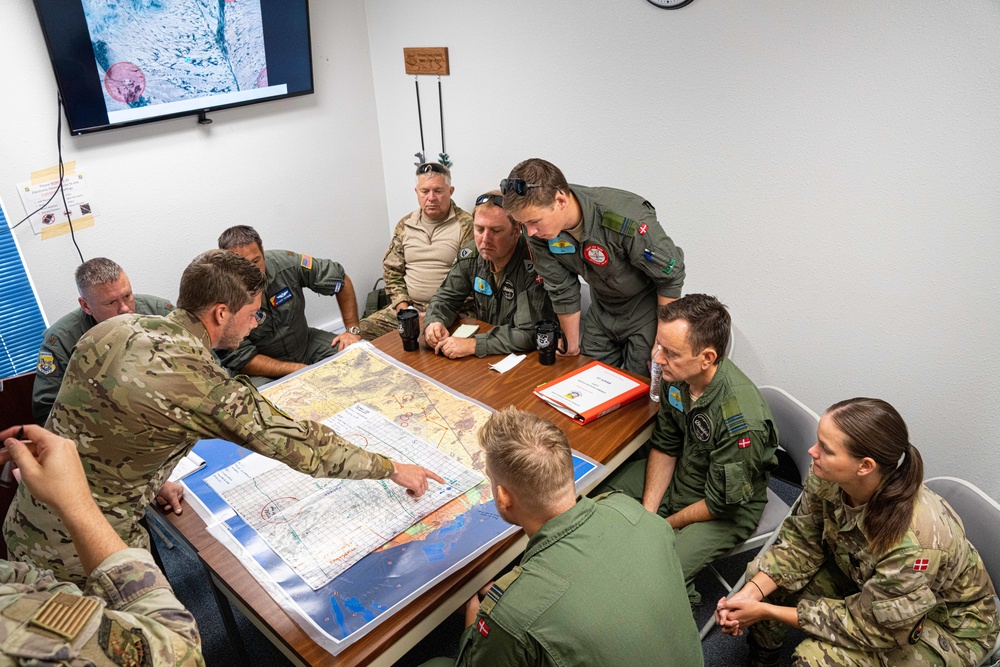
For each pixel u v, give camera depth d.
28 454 0.92
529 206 1.93
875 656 1.46
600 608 1.12
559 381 2.07
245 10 3.04
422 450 1.77
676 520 1.89
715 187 2.65
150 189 3.05
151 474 1.42
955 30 1.95
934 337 2.30
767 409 1.75
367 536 1.48
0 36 2.49
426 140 3.66
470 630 1.25
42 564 1.45
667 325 1.68
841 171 2.31
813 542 1.65
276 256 2.88
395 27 3.47
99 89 2.74
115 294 2.22
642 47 2.63
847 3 2.11
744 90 2.43
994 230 2.06
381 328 3.24
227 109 3.18
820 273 2.50
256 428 1.36
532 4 2.89
